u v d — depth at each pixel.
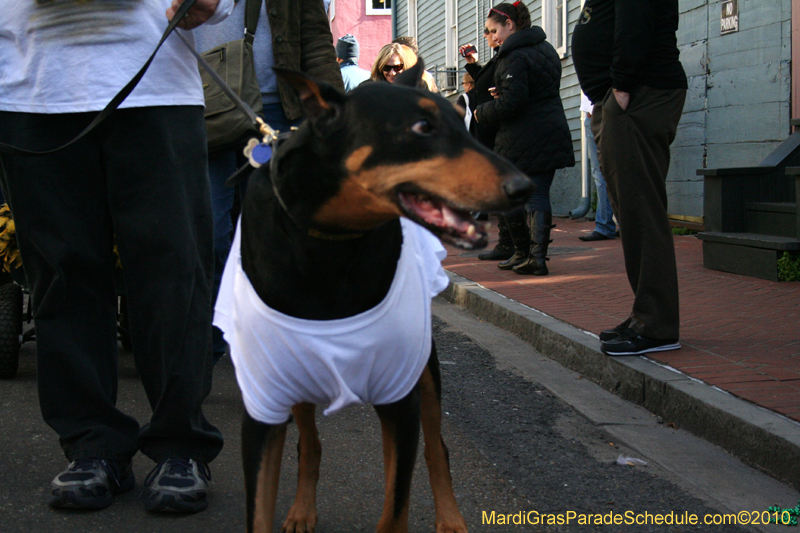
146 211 2.79
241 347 2.09
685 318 5.00
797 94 7.89
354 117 1.83
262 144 2.31
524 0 13.96
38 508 2.73
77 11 2.70
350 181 1.84
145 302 2.83
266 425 2.12
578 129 12.30
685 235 9.59
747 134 8.70
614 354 4.15
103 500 2.73
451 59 17.64
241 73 4.03
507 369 4.62
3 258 4.32
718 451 3.28
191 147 2.87
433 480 2.62
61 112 2.71
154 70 2.77
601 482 3.01
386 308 2.03
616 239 9.57
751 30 8.52
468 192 1.73
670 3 4.06
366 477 3.06
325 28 4.40
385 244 2.03
